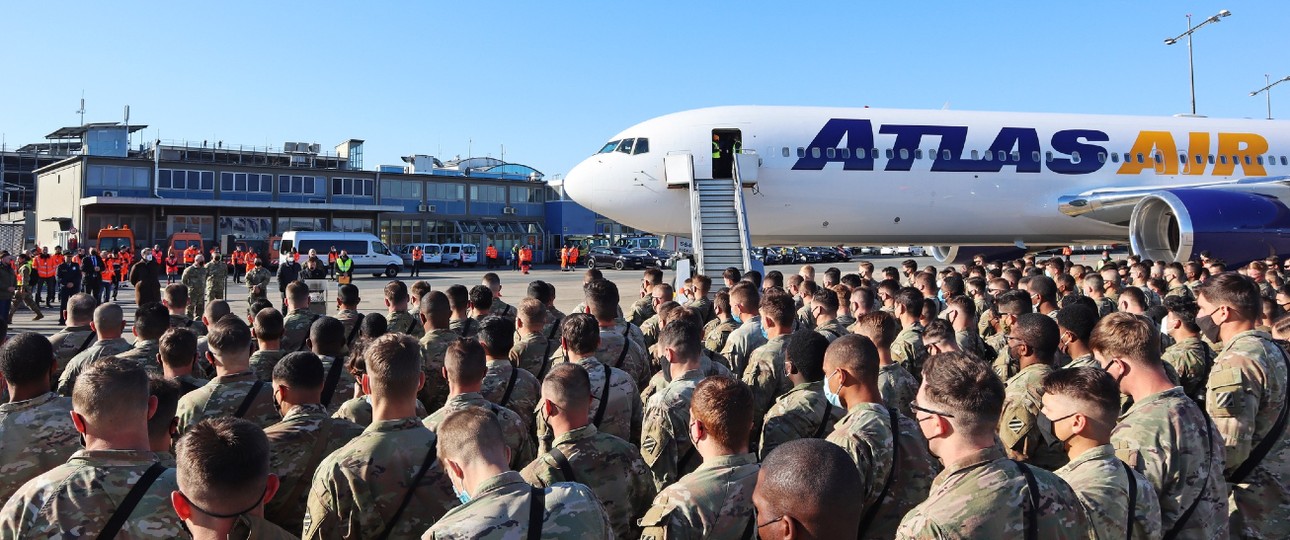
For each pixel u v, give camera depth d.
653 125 20.98
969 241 22.83
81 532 3.02
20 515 3.02
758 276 11.40
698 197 19.78
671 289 8.89
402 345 3.75
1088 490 3.09
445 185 66.00
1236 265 18.91
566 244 69.88
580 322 5.14
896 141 20.84
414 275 43.47
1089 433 3.22
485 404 4.40
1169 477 3.50
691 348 4.75
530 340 6.84
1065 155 21.64
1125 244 24.47
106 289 25.08
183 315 9.04
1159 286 11.03
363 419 4.86
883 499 3.69
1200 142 22.56
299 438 4.01
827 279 12.76
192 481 2.68
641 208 20.94
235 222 55.78
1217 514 3.59
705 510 3.11
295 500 4.00
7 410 3.99
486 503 2.70
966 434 2.92
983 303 10.59
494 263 61.69
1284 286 8.21
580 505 2.80
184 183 54.72
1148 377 3.77
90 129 62.75
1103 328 3.91
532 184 70.56
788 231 21.31
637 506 3.94
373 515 3.52
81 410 3.18
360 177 61.84
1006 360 6.43
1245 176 22.52
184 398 4.69
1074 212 21.25
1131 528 3.07
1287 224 18.75
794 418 4.56
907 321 6.95
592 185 21.11
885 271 13.42
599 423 4.93
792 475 2.37
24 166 79.75
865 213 20.98
